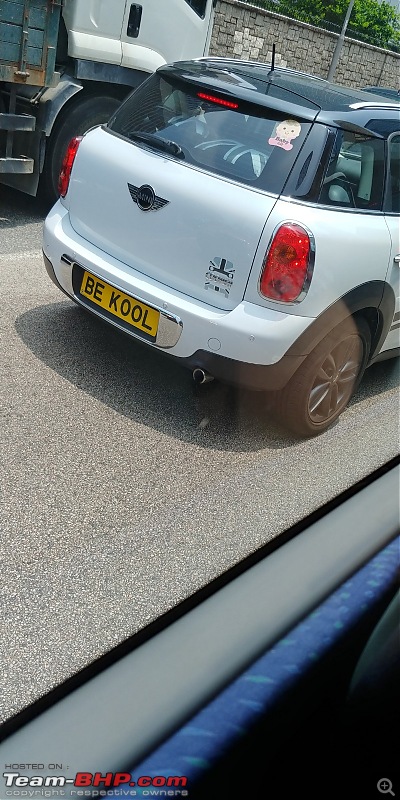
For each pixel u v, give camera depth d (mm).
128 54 6402
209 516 2895
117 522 2750
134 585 2422
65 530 2646
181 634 1082
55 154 6367
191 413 3674
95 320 4422
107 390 3725
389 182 3732
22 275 4996
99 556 2537
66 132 6348
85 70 6184
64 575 2414
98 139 3725
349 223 3396
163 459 3256
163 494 2992
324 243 3236
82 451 3178
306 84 3812
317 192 3311
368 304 3590
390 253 3645
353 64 23125
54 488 2881
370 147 3596
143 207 3432
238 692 986
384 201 3705
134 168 3494
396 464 1666
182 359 3352
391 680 1062
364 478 1601
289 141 3326
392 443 3820
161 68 3848
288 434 3709
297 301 3205
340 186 3436
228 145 3385
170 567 2541
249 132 3393
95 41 6156
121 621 2252
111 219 3578
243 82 3596
